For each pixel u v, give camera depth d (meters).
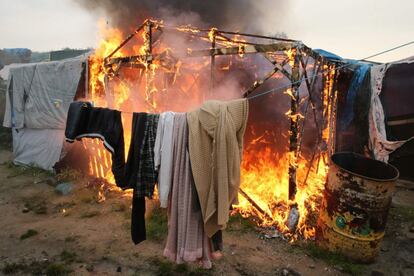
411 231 5.45
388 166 4.76
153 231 5.20
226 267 4.27
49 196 7.17
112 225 5.59
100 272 4.18
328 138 7.82
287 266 4.32
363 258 4.37
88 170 8.49
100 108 2.98
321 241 4.75
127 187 3.01
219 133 2.69
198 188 2.77
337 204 4.44
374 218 4.24
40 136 9.24
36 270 4.21
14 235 5.25
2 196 7.21
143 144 2.94
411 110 6.73
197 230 2.94
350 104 7.60
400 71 6.83
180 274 4.10
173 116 2.93
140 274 4.14
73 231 5.38
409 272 4.27
